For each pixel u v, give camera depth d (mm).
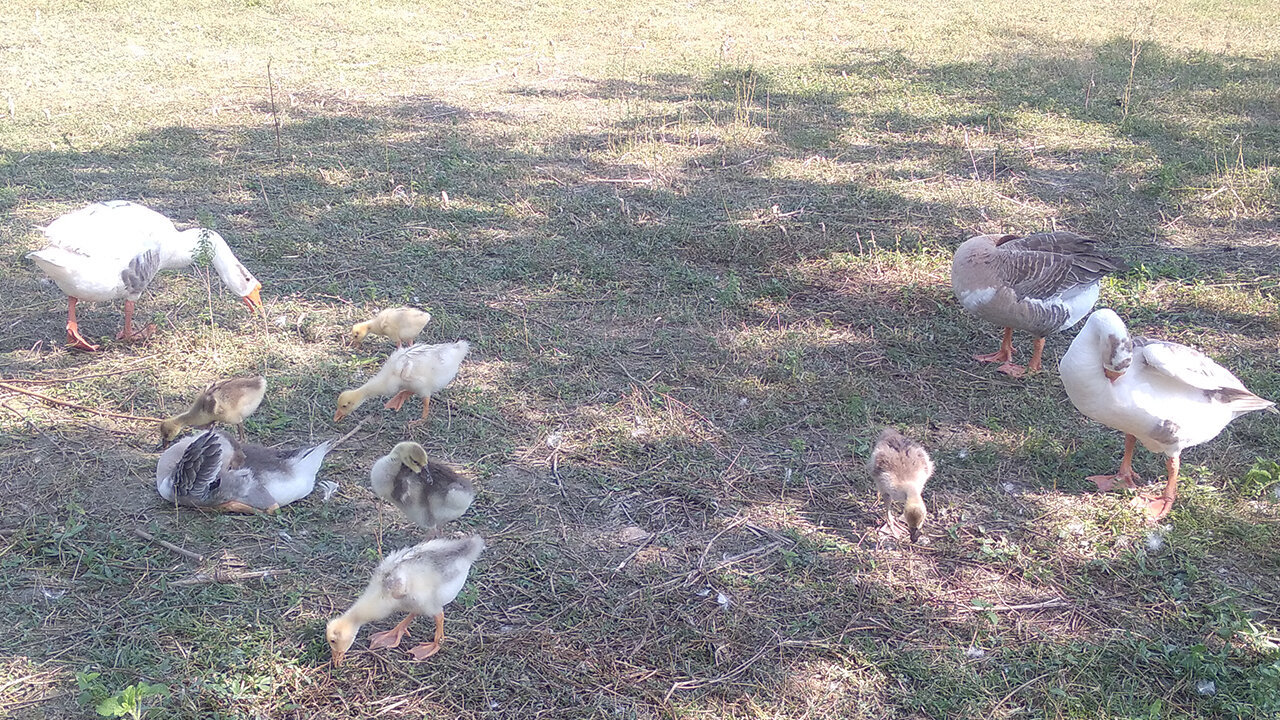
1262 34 11406
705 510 4152
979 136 7715
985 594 3848
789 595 3830
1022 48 10680
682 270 5707
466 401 4668
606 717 3465
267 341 5008
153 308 5297
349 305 5336
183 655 3568
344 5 12289
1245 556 3973
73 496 4098
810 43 11102
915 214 6410
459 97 8758
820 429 4562
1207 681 3547
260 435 4441
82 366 4824
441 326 5164
